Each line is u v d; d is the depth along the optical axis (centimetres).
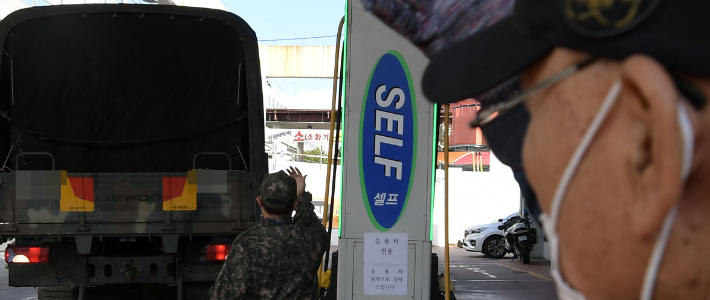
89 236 496
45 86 528
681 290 51
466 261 1529
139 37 527
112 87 535
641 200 50
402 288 381
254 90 521
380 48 379
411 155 382
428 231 383
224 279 268
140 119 543
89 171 545
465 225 2066
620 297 55
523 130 71
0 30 504
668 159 47
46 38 519
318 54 3788
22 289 872
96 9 507
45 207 495
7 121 529
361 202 384
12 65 520
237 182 511
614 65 54
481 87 66
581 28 54
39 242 502
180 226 502
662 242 51
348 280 383
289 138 3350
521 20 60
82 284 502
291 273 273
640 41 51
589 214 56
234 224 505
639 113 50
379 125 382
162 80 537
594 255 56
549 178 61
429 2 89
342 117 392
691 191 50
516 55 62
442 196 2083
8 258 492
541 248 1603
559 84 59
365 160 384
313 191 2220
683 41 49
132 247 543
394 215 383
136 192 501
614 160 53
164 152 550
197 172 507
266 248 270
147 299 549
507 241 1503
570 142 58
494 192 2067
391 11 192
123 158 547
